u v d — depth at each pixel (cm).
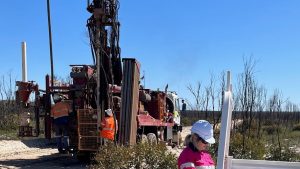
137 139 1806
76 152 1705
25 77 2131
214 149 1241
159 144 1206
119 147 1193
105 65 1723
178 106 2548
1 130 3109
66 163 1731
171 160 1152
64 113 1714
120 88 1789
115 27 1719
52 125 1758
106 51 1717
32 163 1722
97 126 1641
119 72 1778
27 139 2595
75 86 1723
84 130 1675
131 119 1667
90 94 1714
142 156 1141
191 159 468
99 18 1678
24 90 1775
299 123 4325
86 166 1631
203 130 466
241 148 1485
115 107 1755
